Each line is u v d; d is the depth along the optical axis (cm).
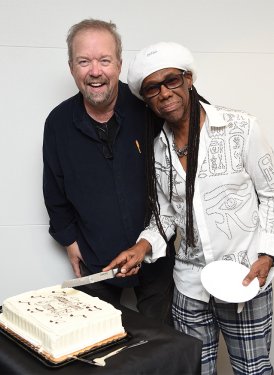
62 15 146
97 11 147
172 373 87
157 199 128
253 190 117
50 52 148
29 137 152
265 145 112
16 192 155
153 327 97
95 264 140
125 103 132
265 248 111
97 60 118
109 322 92
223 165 111
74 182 134
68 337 86
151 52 108
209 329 129
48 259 161
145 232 127
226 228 113
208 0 151
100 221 134
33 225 158
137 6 148
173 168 118
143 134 132
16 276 160
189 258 123
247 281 106
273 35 156
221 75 156
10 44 145
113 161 131
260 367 122
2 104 148
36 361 84
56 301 102
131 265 112
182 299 128
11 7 143
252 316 119
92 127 130
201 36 153
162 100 108
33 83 149
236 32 154
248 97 159
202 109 114
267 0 154
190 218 115
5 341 92
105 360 84
